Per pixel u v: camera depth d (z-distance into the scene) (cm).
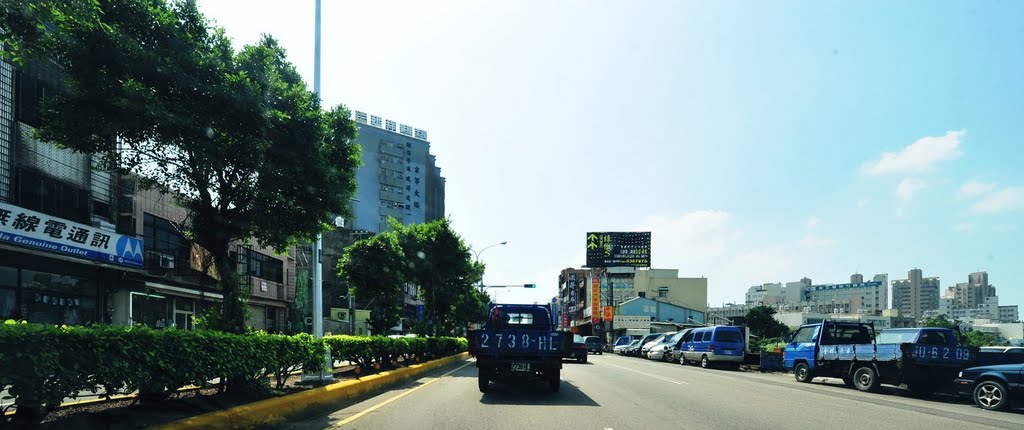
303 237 1064
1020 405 1193
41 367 529
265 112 905
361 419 924
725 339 2650
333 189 1030
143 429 645
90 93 807
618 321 7088
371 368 1614
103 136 846
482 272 3650
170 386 697
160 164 966
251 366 874
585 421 908
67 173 1947
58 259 1880
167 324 2653
